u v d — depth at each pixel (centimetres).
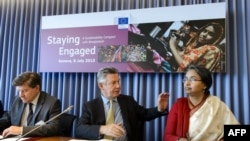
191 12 220
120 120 174
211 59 211
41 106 179
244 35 214
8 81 281
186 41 219
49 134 159
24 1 287
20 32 282
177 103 179
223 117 166
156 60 226
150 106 233
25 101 177
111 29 242
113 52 239
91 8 264
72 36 254
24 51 278
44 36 263
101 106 175
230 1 223
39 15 280
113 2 257
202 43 214
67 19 257
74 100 259
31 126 157
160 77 234
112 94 168
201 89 169
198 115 164
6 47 286
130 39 235
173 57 221
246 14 218
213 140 160
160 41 226
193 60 216
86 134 154
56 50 258
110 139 158
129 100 189
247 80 211
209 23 214
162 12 227
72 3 271
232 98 215
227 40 215
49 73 267
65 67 254
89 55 247
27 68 276
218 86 217
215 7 214
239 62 217
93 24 248
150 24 230
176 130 169
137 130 181
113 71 171
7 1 291
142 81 237
